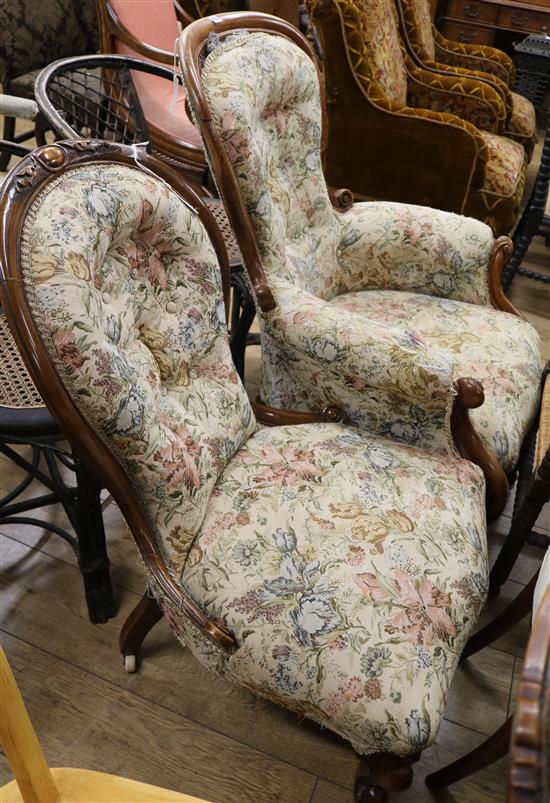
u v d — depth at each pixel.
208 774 1.28
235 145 1.31
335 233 1.73
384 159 2.68
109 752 1.29
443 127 2.54
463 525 1.20
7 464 1.82
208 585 1.07
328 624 1.01
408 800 1.27
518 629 1.59
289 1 2.86
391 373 1.32
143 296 1.09
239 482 1.21
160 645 1.47
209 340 1.21
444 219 1.79
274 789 1.27
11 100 1.82
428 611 1.05
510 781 0.44
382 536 1.12
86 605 1.52
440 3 4.14
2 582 1.55
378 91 2.57
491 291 1.83
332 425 1.40
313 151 1.61
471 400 1.30
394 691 0.96
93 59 1.87
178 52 1.29
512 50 4.48
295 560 1.08
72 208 0.93
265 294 1.40
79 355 0.91
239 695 1.40
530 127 3.16
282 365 1.48
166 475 1.04
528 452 1.71
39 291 0.89
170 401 1.12
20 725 0.72
